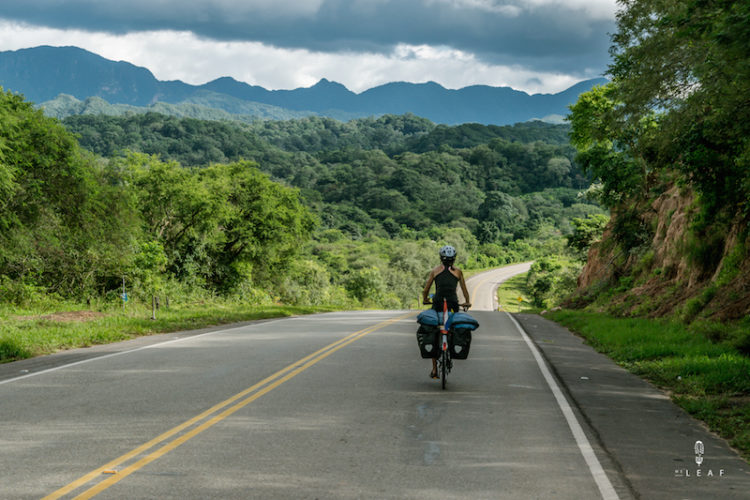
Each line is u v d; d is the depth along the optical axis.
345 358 12.83
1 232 27.19
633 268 33.06
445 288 9.55
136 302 30.72
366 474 5.44
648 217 35.59
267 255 49.50
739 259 18.77
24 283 28.58
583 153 39.12
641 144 16.92
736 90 11.35
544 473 5.54
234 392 9.08
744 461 6.01
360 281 87.00
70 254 31.03
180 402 8.36
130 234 33.12
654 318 22.39
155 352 13.79
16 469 5.50
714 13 11.81
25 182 27.77
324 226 180.00
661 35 13.73
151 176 40.00
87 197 30.31
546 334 19.64
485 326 22.67
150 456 5.91
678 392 9.69
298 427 7.05
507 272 141.88
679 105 13.95
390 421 7.38
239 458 5.87
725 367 10.80
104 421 7.29
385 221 198.38
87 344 15.35
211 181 44.28
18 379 10.16
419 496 4.93
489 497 4.93
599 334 17.84
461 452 6.15
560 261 112.88
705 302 18.73
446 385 9.84
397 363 12.13
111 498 4.82
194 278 42.72
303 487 5.10
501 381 10.33
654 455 6.15
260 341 16.30
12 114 27.36
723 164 15.98
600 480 5.36
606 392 9.51
